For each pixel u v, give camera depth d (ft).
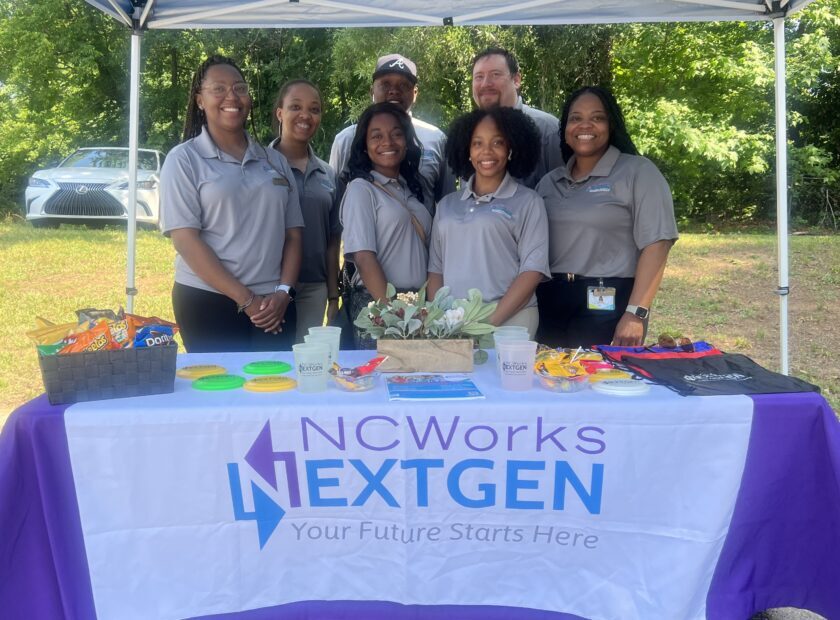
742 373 7.30
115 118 53.01
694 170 42.63
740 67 42.45
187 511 6.45
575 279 9.99
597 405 6.45
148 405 6.43
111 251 30.94
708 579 6.68
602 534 6.65
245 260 9.70
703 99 45.09
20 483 6.32
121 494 6.39
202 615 6.55
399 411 6.42
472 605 6.75
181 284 9.87
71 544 6.45
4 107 52.65
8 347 18.08
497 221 9.06
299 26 11.56
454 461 6.52
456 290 9.23
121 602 6.46
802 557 6.70
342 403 6.48
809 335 19.83
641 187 9.68
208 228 9.64
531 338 9.36
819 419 6.50
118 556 6.44
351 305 10.40
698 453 6.54
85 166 37.65
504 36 35.68
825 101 45.19
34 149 51.49
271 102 46.32
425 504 6.59
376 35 35.81
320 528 6.61
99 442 6.31
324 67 45.60
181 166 9.43
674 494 6.59
